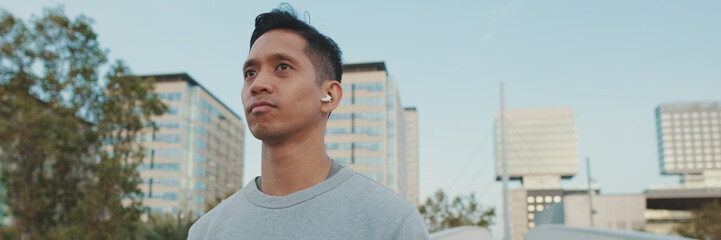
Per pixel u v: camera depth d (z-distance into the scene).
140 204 20.41
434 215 46.91
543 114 193.12
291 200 0.95
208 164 96.94
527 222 164.75
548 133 191.00
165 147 90.44
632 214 90.38
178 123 91.25
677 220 98.94
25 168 18.52
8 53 17.31
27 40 17.61
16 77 17.53
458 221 46.06
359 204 0.93
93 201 19.08
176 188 88.44
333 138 98.50
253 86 0.95
